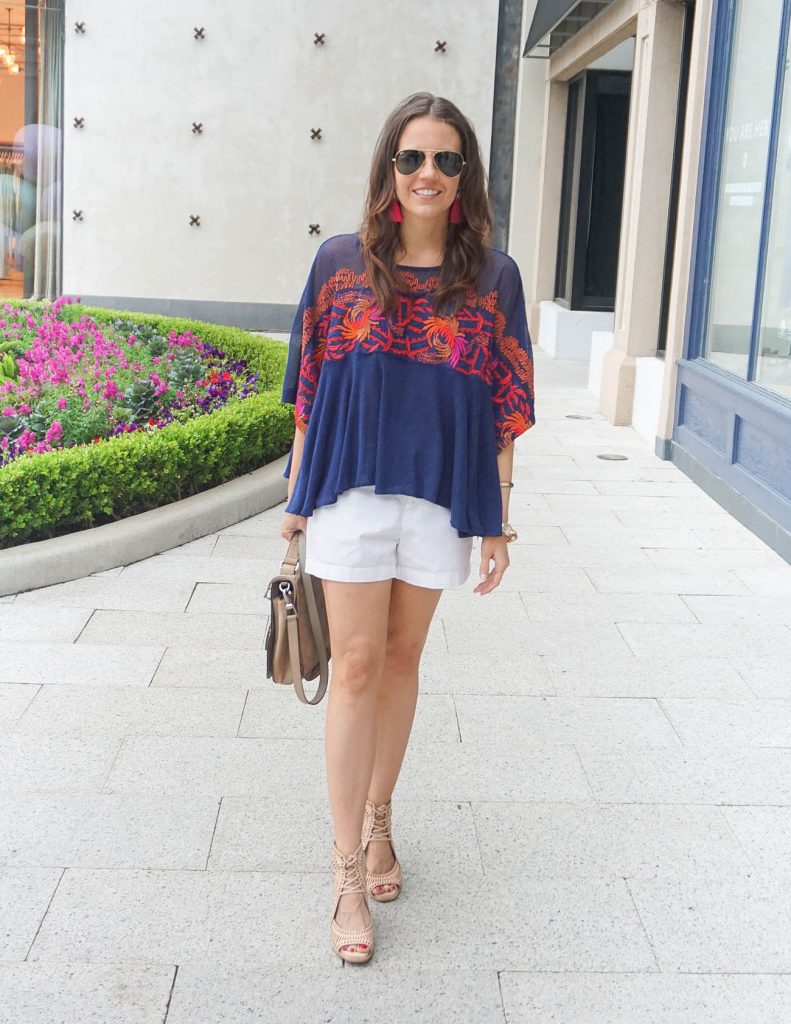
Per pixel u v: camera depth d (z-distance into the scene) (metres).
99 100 13.76
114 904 2.56
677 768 3.30
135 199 14.00
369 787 2.55
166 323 10.51
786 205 5.80
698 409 7.07
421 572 2.36
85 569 4.84
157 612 4.44
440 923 2.53
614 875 2.74
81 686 3.73
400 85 13.70
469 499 2.35
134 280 14.20
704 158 7.09
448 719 3.57
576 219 12.58
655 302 8.68
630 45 10.98
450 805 3.05
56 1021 2.18
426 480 2.29
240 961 2.38
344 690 2.39
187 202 13.99
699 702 3.77
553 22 10.60
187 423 6.10
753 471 6.03
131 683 3.77
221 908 2.56
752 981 2.37
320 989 2.30
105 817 2.93
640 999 2.30
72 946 2.40
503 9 13.73
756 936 2.52
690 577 5.14
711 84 6.99
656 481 7.04
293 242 14.09
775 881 2.74
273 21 13.51
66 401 6.41
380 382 2.28
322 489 2.33
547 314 13.38
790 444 5.43
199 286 14.20
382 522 2.31
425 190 2.20
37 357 7.54
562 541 5.66
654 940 2.49
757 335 6.15
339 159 13.88
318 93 13.69
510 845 2.86
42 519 4.95
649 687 3.88
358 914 2.39
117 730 3.43
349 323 2.30
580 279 12.76
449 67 13.66
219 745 3.35
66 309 10.48
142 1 13.48
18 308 10.50
